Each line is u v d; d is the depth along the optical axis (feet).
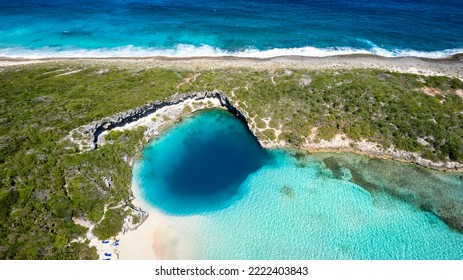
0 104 178.50
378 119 174.91
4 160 141.18
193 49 274.36
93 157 150.71
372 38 297.74
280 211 136.77
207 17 335.88
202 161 160.15
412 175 152.87
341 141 166.91
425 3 386.93
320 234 128.26
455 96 197.47
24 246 113.39
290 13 348.79
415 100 188.75
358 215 135.33
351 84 199.82
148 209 137.18
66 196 131.54
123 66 238.68
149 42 286.66
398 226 131.44
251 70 225.15
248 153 164.66
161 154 164.04
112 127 168.66
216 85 194.59
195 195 143.64
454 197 143.02
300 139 166.71
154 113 182.60
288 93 190.70
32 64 247.29
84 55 268.00
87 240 120.37
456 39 298.97
